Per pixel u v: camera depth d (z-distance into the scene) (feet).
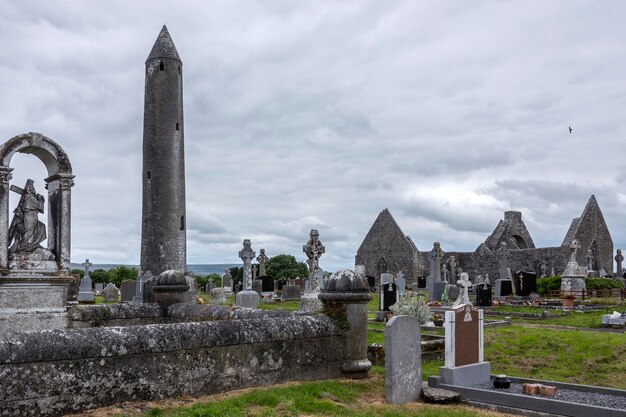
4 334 21.02
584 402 26.25
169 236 139.44
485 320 67.31
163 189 140.05
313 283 73.31
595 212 186.60
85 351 22.08
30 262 37.60
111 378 22.72
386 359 26.73
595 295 107.65
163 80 142.20
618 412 23.16
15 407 20.30
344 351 30.60
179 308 39.63
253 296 80.48
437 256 130.82
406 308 46.24
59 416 21.26
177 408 22.97
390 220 203.51
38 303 37.60
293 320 29.12
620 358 42.11
